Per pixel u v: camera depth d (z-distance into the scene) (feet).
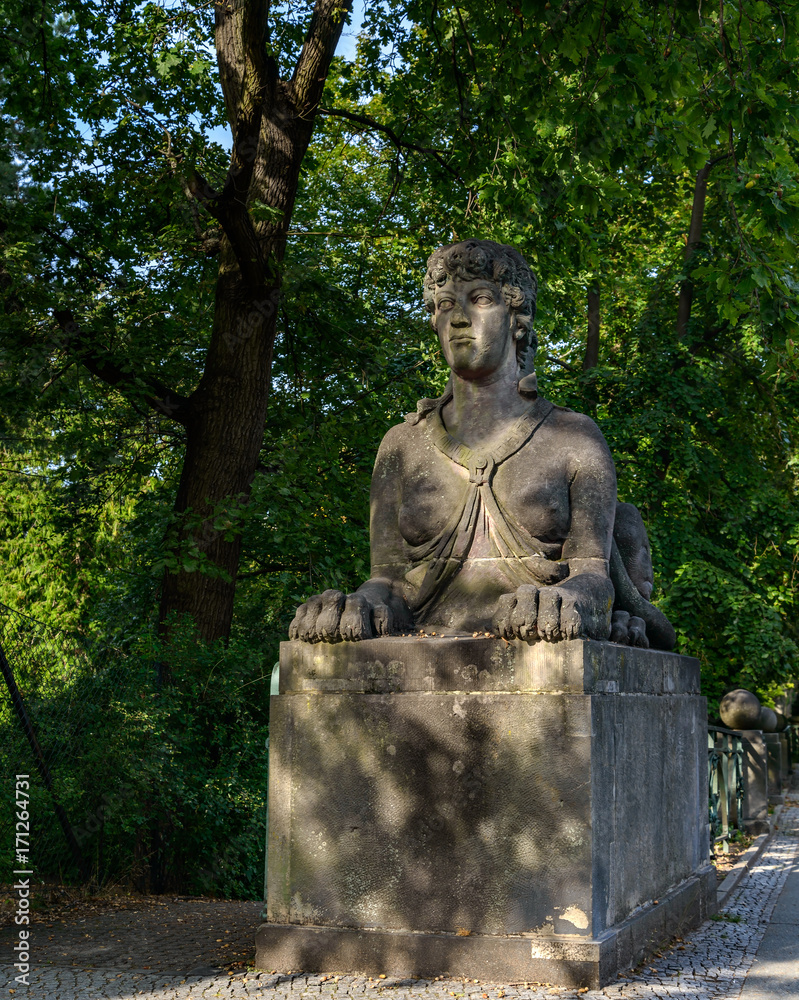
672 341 50.75
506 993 12.10
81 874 22.50
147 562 35.29
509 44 26.84
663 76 21.66
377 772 13.85
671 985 12.73
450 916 13.20
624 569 17.33
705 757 19.34
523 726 13.21
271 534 32.12
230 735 25.93
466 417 15.97
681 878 17.04
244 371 28.04
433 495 15.72
